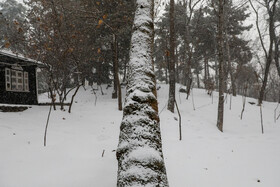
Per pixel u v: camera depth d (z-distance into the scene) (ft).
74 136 21.57
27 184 11.39
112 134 24.16
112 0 45.29
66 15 34.68
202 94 61.41
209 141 24.98
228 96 59.36
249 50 86.28
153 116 8.95
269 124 37.83
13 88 40.40
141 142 7.98
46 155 15.40
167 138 25.26
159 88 68.33
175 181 13.05
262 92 52.80
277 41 60.44
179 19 70.74
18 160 14.17
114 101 58.90
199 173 14.60
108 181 11.79
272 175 14.53
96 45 60.34
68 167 13.55
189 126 33.45
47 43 33.63
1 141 17.35
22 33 33.99
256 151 20.58
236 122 38.86
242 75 83.92
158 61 79.61
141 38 11.16
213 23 76.38
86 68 62.95
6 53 32.37
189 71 61.05
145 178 6.96
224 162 17.21
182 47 99.35
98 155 16.12
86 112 38.34
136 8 12.44
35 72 47.11
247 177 14.21
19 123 24.26
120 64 82.94
